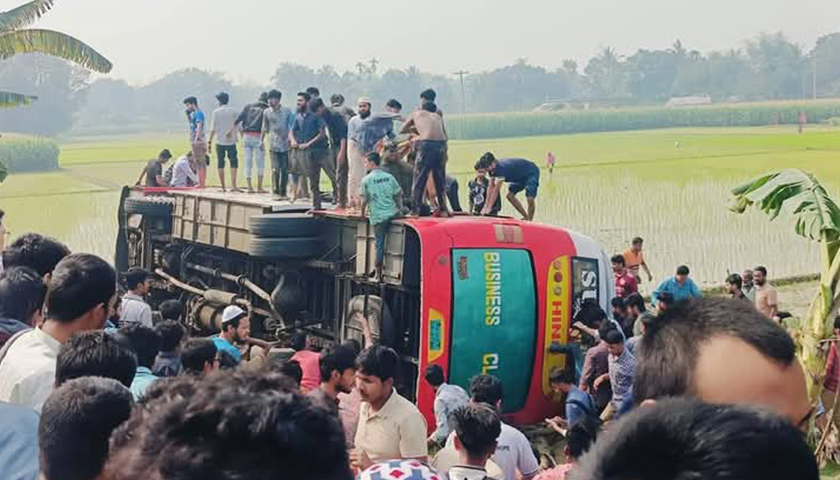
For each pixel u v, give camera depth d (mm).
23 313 5988
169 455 1728
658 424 1490
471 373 11797
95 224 30047
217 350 8305
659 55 114438
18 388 5008
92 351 4516
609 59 115625
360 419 6965
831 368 10562
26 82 77500
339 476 1798
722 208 27797
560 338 12250
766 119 78000
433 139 12906
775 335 2023
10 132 77625
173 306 10328
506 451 7473
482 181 15250
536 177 15312
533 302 12055
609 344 10852
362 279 12484
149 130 97250
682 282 14781
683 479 1439
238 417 1731
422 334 11492
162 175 19109
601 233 24688
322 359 7453
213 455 1712
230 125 17156
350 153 13883
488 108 116312
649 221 26125
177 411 1771
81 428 3375
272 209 13680
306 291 13859
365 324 12305
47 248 6750
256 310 14297
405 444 6738
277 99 15477
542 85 116562
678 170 38312
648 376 2092
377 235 12148
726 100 110562
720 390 2008
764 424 1476
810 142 53062
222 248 15453
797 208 10375
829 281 10586
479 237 11844
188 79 108500
